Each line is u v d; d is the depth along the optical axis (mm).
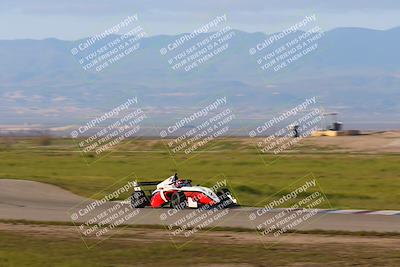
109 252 63281
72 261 58719
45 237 72250
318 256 58938
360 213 85375
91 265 56969
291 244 65750
